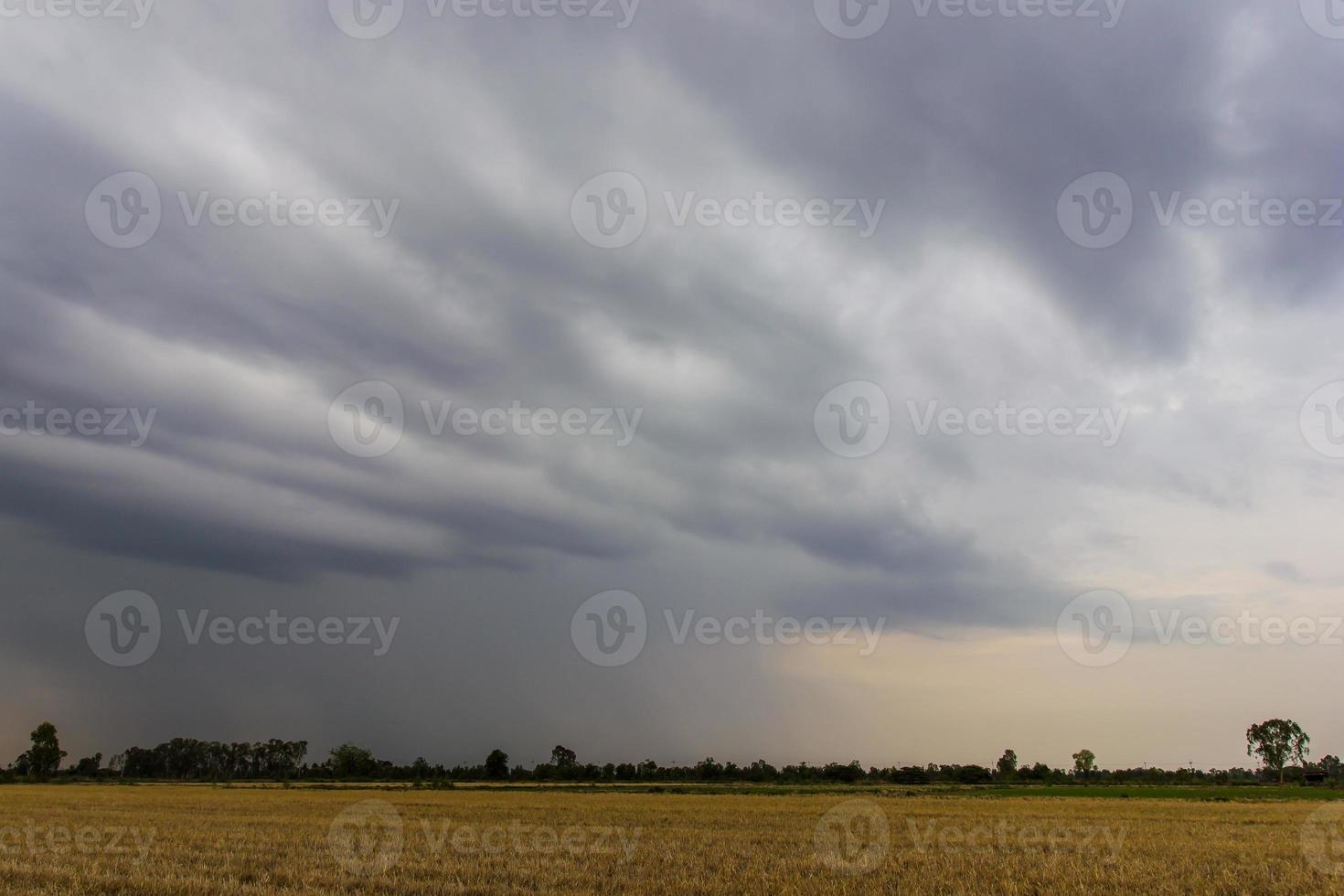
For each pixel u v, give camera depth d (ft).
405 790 266.98
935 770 442.50
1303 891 67.67
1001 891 65.67
